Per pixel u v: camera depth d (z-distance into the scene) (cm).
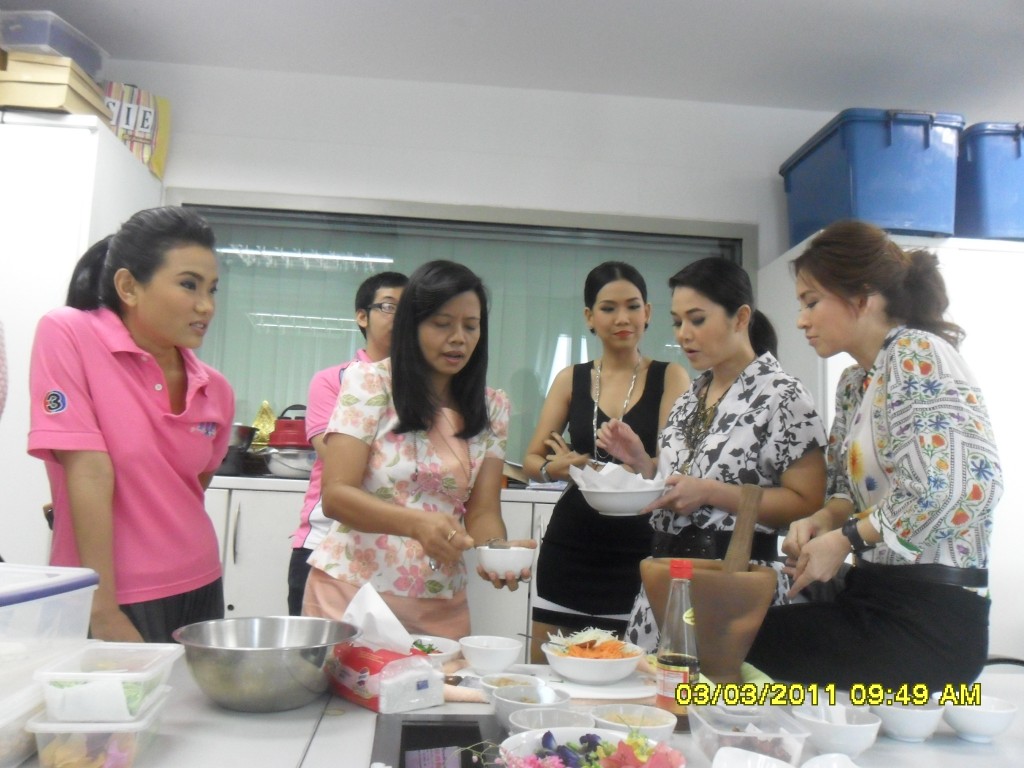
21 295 238
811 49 277
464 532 127
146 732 89
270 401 299
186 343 143
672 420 176
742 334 166
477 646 120
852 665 114
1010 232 272
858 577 122
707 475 157
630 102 317
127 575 139
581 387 213
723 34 270
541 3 256
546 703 99
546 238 313
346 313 304
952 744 101
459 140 309
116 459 138
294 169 302
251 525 250
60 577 99
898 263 126
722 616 110
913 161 263
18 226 240
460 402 153
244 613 248
